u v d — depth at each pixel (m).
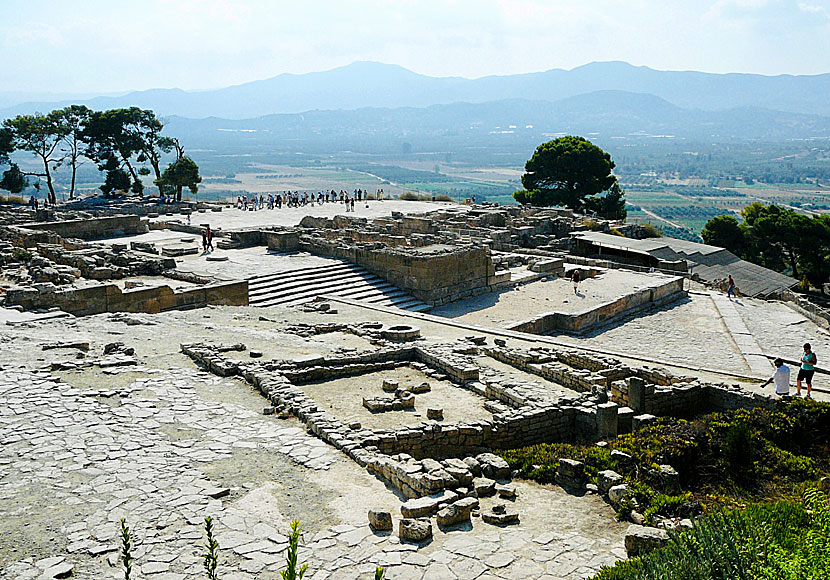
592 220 73.44
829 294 74.69
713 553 10.55
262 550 12.45
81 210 76.69
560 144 91.06
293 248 49.84
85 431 17.55
